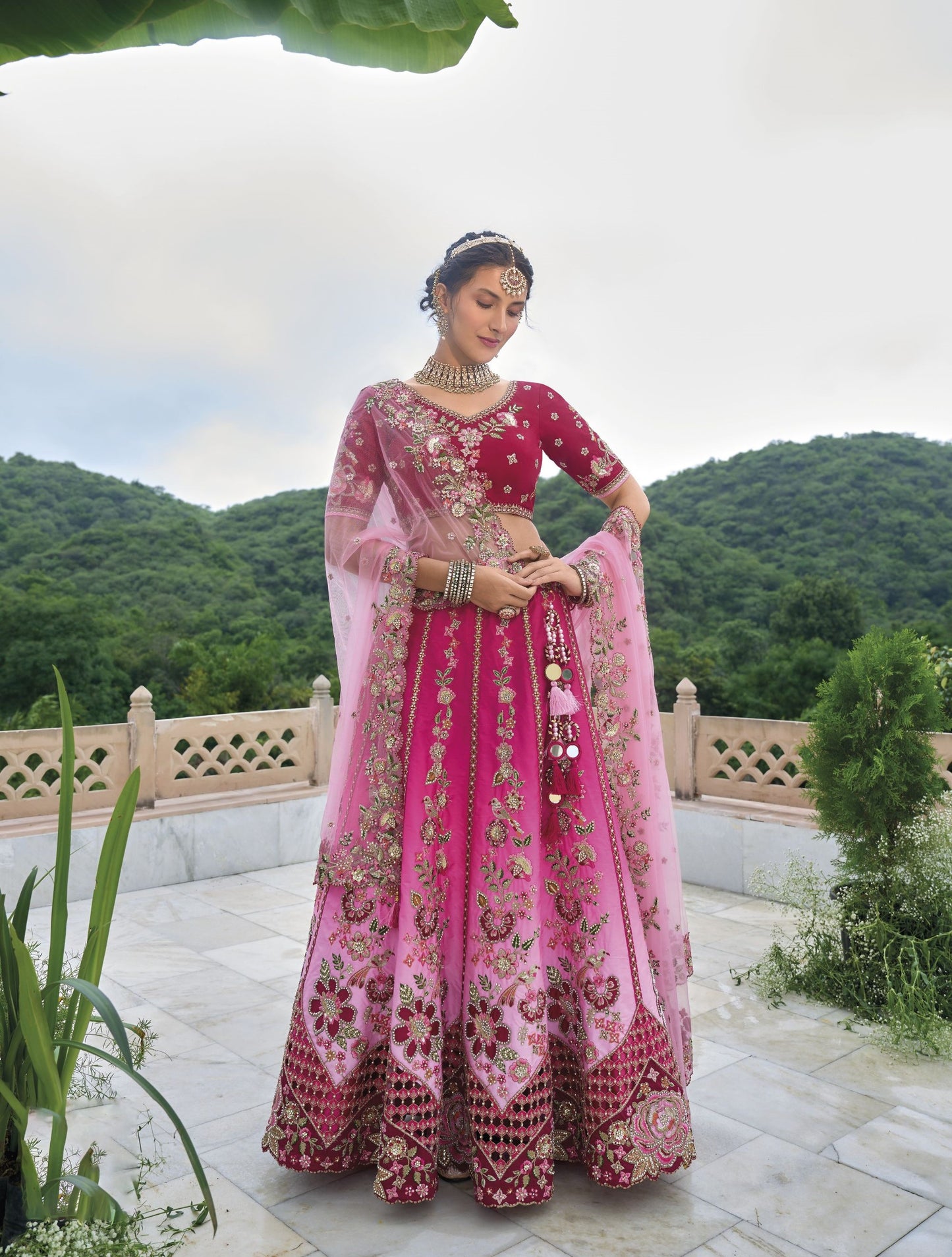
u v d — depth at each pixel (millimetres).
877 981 2971
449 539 2010
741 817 4406
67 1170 1611
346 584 2092
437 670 2004
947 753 3824
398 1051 1864
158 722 4770
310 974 1985
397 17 1335
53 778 5113
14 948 1255
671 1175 1994
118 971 3363
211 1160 2059
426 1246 1732
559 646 2031
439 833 1963
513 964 1886
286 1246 1730
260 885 4645
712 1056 2613
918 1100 2344
